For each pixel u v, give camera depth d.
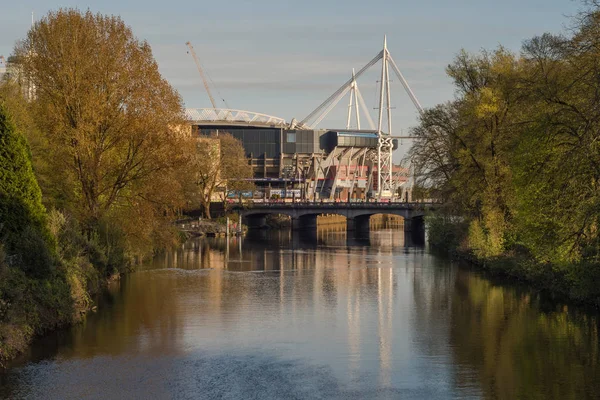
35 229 42.94
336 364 36.03
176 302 53.03
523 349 38.59
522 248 69.81
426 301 54.12
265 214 183.75
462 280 66.38
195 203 139.88
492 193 70.88
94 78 57.00
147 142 58.44
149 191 60.22
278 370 34.91
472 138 75.06
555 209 44.81
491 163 69.62
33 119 58.59
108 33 59.19
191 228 144.00
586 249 46.59
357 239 139.00
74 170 57.50
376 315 48.53
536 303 52.12
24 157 43.28
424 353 38.09
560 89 47.34
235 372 34.56
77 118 56.53
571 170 42.22
